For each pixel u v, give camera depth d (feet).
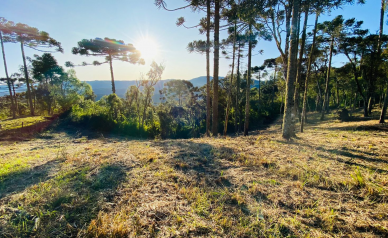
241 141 21.45
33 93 83.61
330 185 9.18
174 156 15.25
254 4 21.67
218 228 6.48
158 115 54.34
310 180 9.74
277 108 102.32
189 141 22.72
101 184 10.19
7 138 32.09
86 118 47.16
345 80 65.41
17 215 7.43
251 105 97.40
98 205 8.00
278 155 14.79
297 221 6.65
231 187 9.54
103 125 44.55
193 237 6.06
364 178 9.43
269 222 6.70
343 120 42.88
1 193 9.62
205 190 9.23
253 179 10.32
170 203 8.05
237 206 7.84
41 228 6.64
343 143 18.08
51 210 7.79
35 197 8.81
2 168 14.08
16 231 6.49
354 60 52.90
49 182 10.80
